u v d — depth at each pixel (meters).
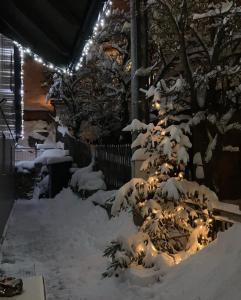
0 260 8.52
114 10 13.88
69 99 19.33
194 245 6.35
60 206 15.21
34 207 16.19
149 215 6.83
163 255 6.30
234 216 5.95
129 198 6.76
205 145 7.58
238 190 8.30
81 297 6.31
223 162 8.28
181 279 5.45
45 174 19.36
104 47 15.60
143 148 7.68
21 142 27.27
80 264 8.08
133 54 8.62
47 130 28.84
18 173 19.50
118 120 16.91
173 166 7.19
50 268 7.96
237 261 4.79
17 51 20.02
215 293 4.54
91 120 17.12
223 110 7.52
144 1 8.48
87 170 15.68
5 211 11.95
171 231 7.00
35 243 10.18
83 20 6.55
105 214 11.16
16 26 8.34
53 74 20.86
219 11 7.09
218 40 7.16
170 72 9.46
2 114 10.77
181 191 6.41
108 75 15.62
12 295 3.01
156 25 8.46
